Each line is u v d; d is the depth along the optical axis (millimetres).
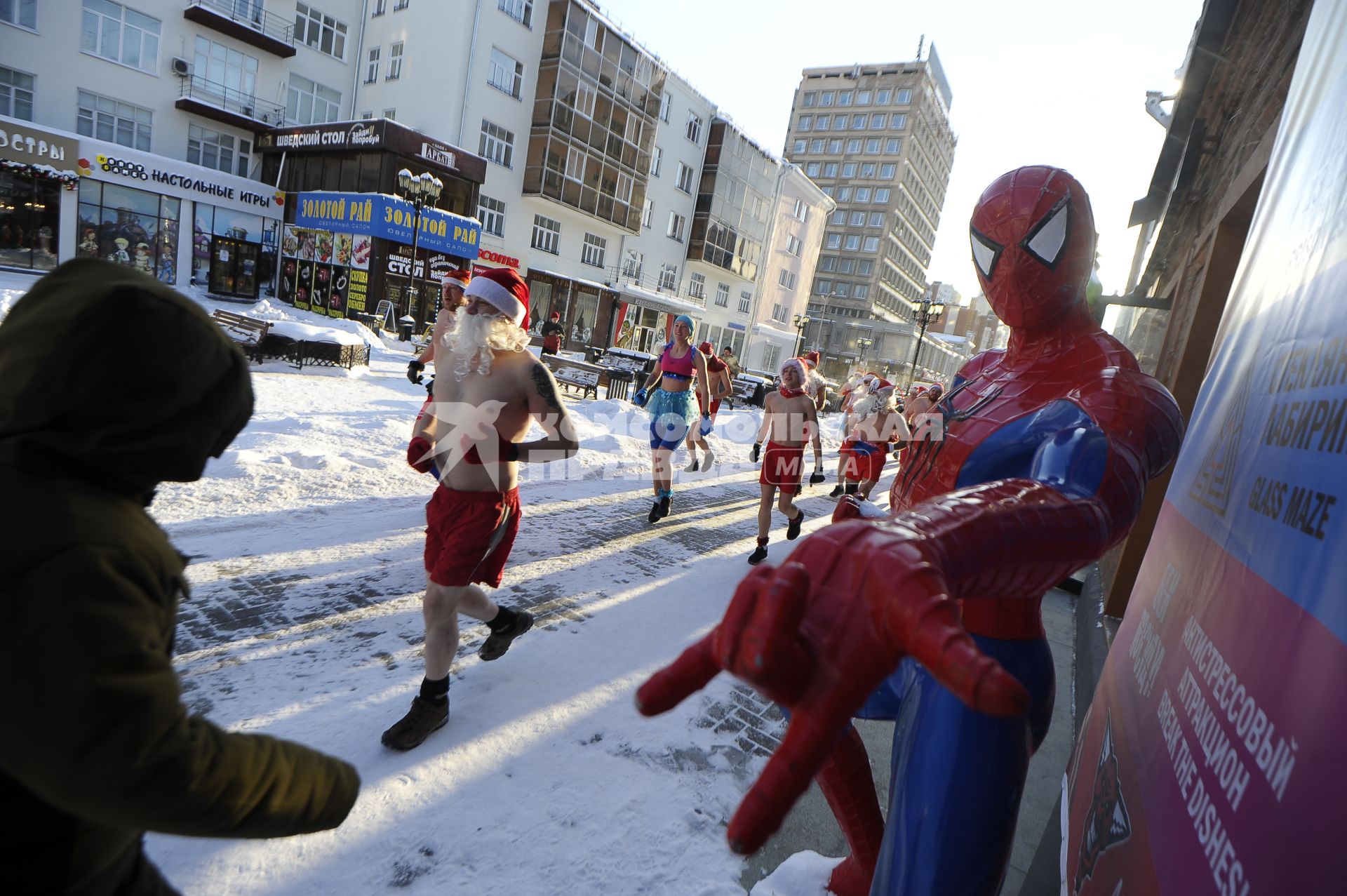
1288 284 1438
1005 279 1456
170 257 24094
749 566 5516
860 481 8734
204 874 1992
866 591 661
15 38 21562
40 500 778
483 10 26469
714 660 683
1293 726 878
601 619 4078
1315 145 1492
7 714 734
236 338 11578
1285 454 1171
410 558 4488
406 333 21250
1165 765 1354
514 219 29844
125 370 819
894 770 1373
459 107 26734
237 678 2977
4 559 741
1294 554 1021
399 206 23562
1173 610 1663
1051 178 1425
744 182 41344
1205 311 3953
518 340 2822
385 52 28688
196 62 25312
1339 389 994
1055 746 3365
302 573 4082
